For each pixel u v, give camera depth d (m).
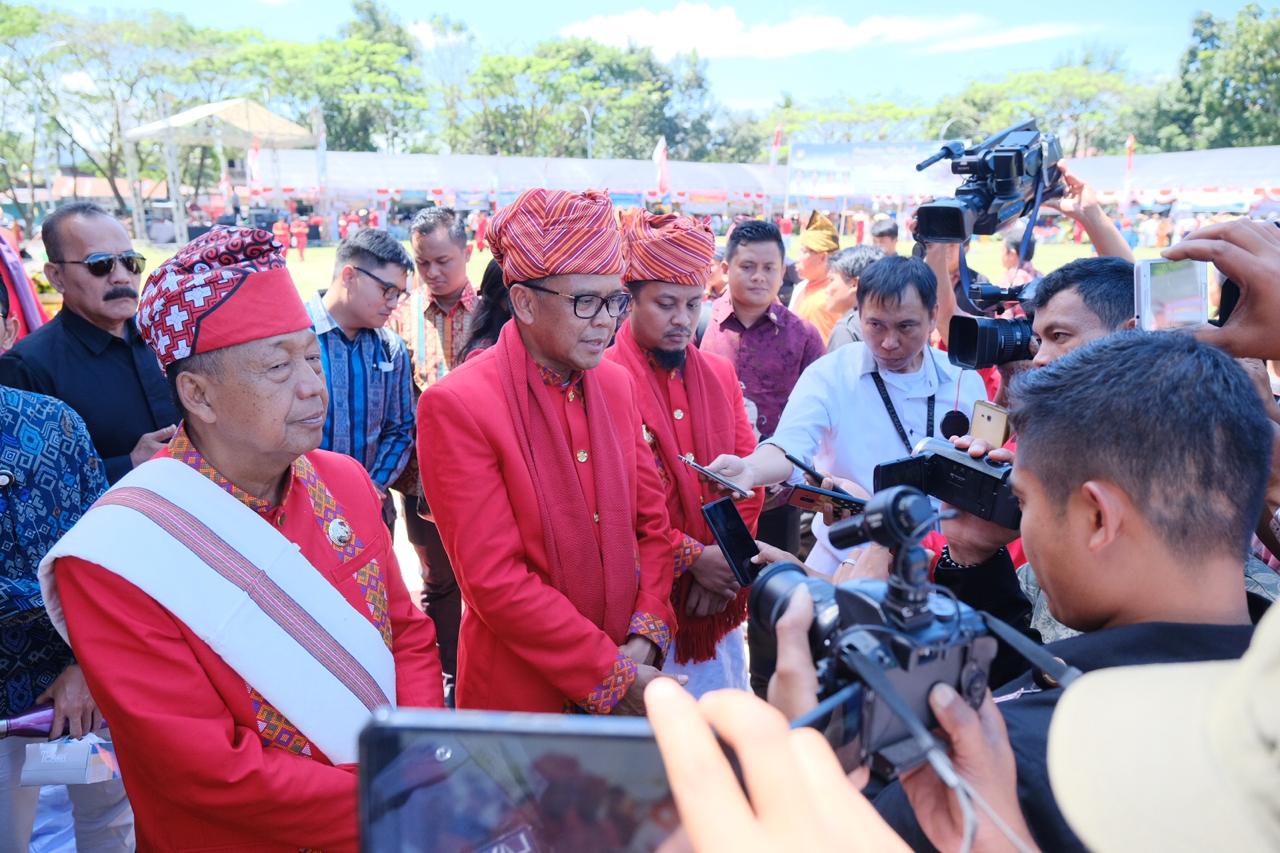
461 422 2.10
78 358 3.05
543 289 2.10
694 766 0.66
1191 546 1.02
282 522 1.76
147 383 3.18
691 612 2.71
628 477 2.34
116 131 40.97
